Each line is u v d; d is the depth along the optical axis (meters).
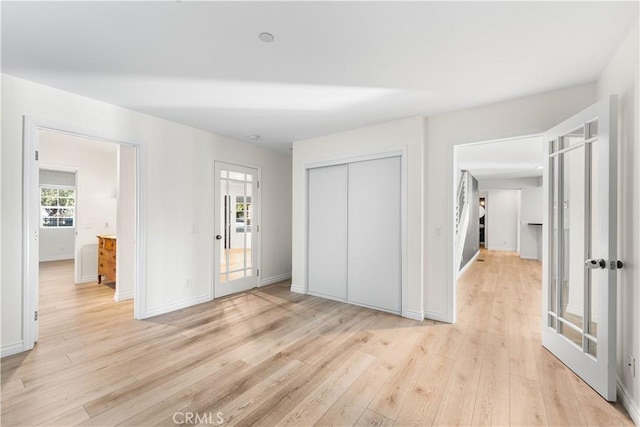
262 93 2.68
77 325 3.04
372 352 2.46
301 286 4.34
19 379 2.04
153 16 1.65
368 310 3.57
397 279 3.46
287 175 5.29
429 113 3.17
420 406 1.78
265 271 4.84
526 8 1.57
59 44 1.93
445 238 3.15
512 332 2.88
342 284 3.95
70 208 7.50
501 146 4.40
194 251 3.77
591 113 1.99
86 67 2.23
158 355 2.40
